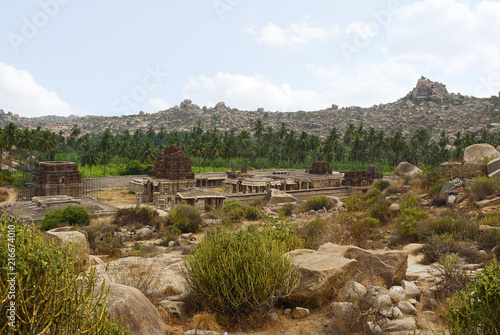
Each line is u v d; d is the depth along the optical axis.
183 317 7.65
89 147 97.81
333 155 140.00
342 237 17.77
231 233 8.95
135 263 11.34
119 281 8.87
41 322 3.86
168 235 29.25
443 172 36.66
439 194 30.09
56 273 3.97
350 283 8.27
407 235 18.88
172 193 66.00
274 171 103.31
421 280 10.48
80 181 62.03
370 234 20.27
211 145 116.81
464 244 14.09
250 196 53.69
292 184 71.25
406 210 24.83
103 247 24.72
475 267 11.49
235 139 137.38
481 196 24.62
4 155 123.62
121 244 27.83
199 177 86.75
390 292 8.23
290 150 126.44
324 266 8.44
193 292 7.84
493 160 29.83
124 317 5.67
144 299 6.52
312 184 74.56
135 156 119.31
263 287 7.32
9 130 89.50
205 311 7.21
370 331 6.32
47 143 96.44
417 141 115.19
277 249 8.16
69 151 148.12
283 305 8.23
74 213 36.31
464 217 18.03
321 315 7.59
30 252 3.86
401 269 9.73
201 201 51.84
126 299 5.94
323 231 18.11
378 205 29.70
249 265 7.54
